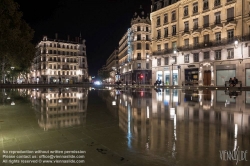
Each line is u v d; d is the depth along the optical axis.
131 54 69.44
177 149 3.80
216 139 4.42
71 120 6.62
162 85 44.12
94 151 3.76
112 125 5.87
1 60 29.48
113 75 113.50
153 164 3.17
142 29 65.75
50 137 4.68
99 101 12.49
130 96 16.48
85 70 106.12
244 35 32.22
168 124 5.96
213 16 36.88
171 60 44.44
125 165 3.15
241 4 32.66
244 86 32.09
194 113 7.88
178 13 43.22
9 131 5.24
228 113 7.86
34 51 32.81
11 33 18.20
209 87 32.94
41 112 8.26
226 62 34.62
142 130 5.26
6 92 22.83
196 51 39.16
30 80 113.44
